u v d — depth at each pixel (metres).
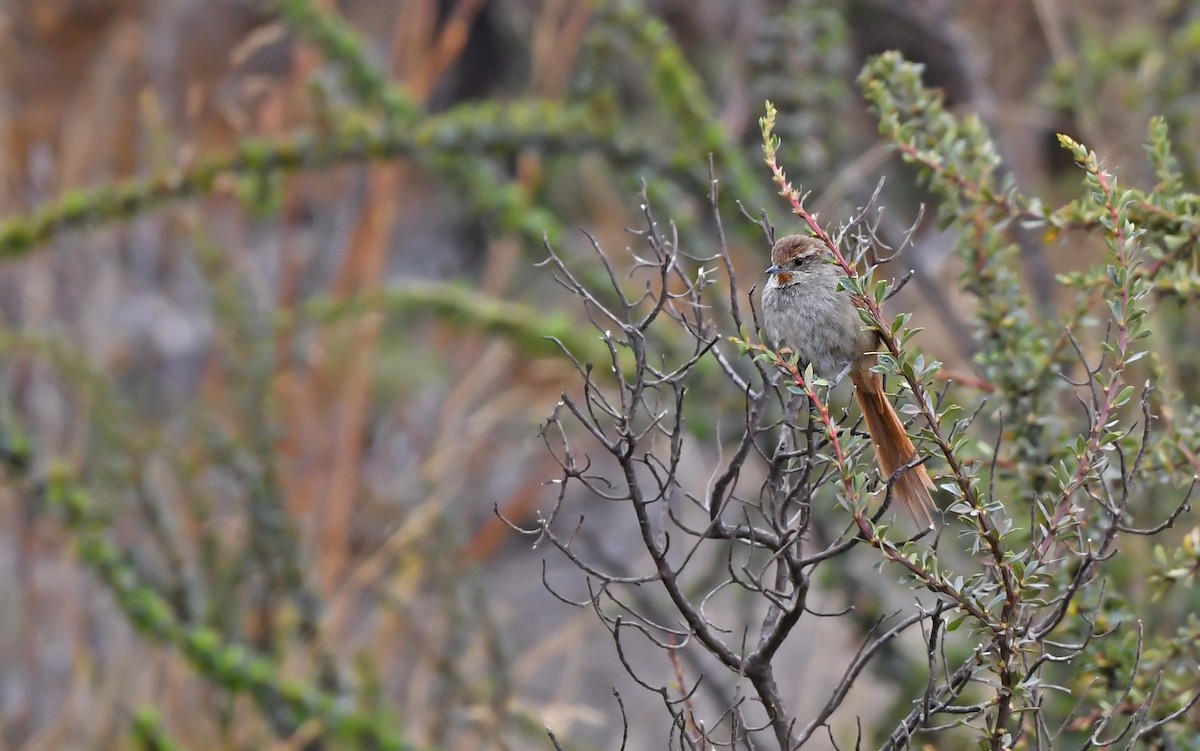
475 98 20.69
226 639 11.41
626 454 5.73
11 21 15.91
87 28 16.33
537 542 5.95
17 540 12.95
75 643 11.91
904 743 5.83
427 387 15.84
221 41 16.83
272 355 12.84
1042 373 7.79
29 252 11.76
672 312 6.18
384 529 14.14
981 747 5.84
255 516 11.80
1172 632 9.84
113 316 14.98
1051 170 16.14
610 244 15.12
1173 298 7.42
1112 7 14.79
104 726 11.73
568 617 16.36
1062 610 5.82
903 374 5.68
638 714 14.84
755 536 5.90
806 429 5.96
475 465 14.25
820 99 12.89
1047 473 7.65
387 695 12.48
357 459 13.49
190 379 16.03
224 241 15.15
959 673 5.84
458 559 12.34
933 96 9.82
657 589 14.88
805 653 13.73
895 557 5.62
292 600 11.83
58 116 16.03
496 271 14.21
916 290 13.66
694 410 11.87
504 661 11.77
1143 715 5.98
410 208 20.30
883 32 15.50
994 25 14.98
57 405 13.24
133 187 11.72
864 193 13.89
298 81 13.88
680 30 18.78
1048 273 12.01
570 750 11.95
